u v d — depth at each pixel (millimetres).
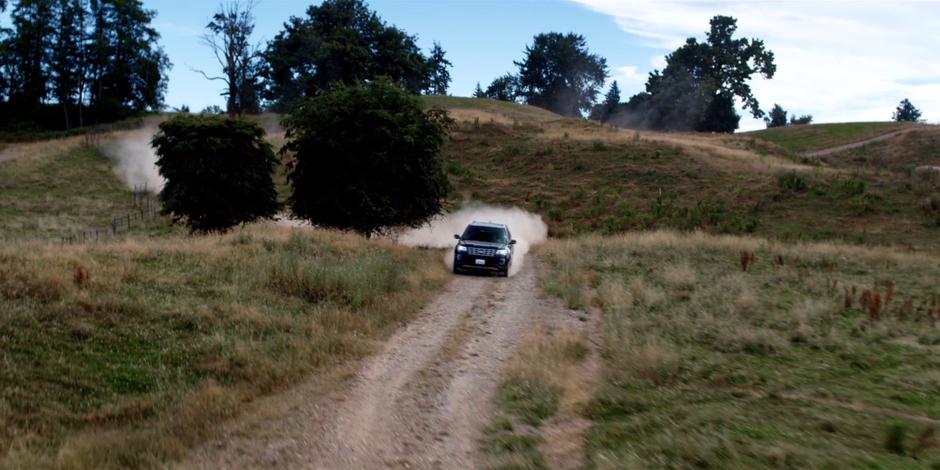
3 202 40781
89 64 85062
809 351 10445
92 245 15281
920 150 70688
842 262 22438
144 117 84125
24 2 80250
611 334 11102
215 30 53938
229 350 9023
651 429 6742
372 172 24094
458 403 7992
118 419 6914
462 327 12234
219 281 12656
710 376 8906
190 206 23094
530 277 19703
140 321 9648
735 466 5582
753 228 34312
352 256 17125
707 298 14820
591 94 136375
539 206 42250
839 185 40188
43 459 5703
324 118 23547
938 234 31500
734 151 54406
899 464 5500
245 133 23547
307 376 8719
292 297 12445
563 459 6141
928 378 8602
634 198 42406
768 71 110812
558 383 8555
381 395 8172
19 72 82688
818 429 6633
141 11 85688
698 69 112500
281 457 6164
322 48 75125
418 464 6133
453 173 49531
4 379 7297
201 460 6027
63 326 8922
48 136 71188
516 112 85688
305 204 24453
